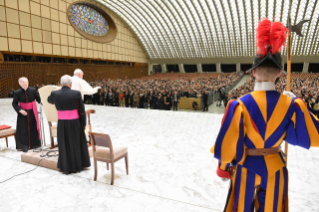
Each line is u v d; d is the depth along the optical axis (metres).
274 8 27.22
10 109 11.41
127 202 2.94
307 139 1.34
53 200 2.99
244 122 1.38
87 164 3.94
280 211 1.42
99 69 33.19
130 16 35.38
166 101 13.41
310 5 26.30
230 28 35.44
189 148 5.17
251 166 1.41
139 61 44.50
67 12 26.28
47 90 4.47
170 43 42.25
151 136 6.23
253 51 39.28
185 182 3.50
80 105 3.73
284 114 1.37
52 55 24.62
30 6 21.95
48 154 4.40
